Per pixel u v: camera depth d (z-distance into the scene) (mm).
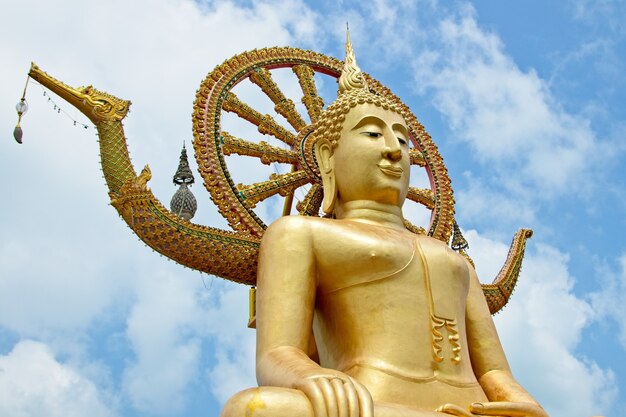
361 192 10156
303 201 11570
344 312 9148
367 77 12898
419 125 12891
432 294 9227
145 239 10062
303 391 7324
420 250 9492
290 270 9109
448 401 8609
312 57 12727
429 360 8852
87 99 10250
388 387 8461
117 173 10094
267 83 12117
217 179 10844
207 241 10242
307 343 8867
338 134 10383
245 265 10406
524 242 12625
